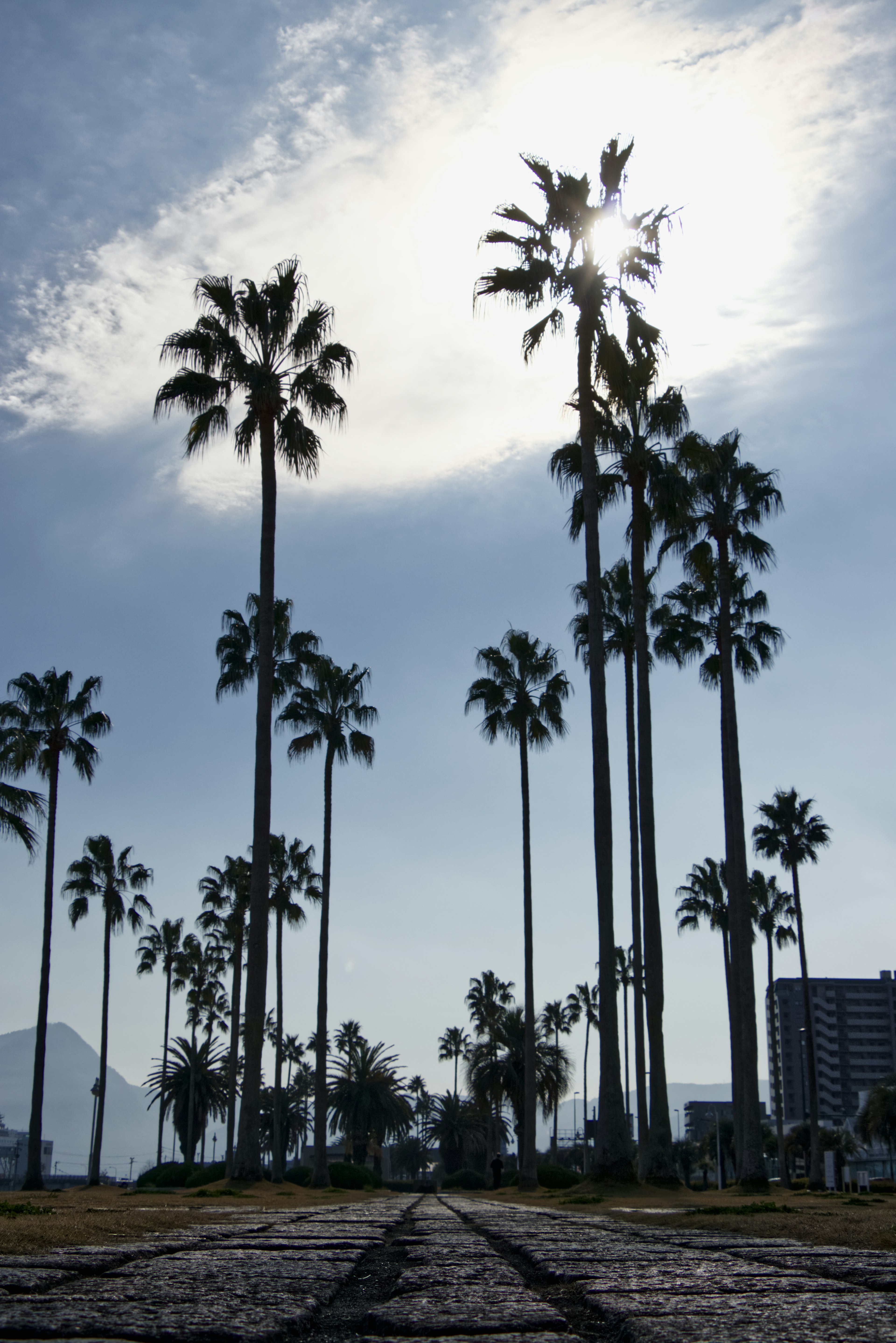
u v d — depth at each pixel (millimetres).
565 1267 4391
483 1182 68062
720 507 28234
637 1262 4672
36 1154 35906
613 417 23938
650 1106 24094
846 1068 156500
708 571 28266
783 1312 2889
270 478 25625
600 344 22562
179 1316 2738
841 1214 10391
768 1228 7734
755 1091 24859
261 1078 23312
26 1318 2676
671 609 33188
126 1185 63719
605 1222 9414
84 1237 5961
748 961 25828
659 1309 2945
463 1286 3625
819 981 160500
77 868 49969
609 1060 20266
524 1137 35000
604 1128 20141
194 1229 7211
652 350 23156
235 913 52156
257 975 23391
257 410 25547
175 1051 77750
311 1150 87125
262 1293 3312
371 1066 69375
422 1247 5656
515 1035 57875
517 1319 2809
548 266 22859
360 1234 6762
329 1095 68312
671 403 25766
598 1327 2836
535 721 37656
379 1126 67062
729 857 26812
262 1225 7961
